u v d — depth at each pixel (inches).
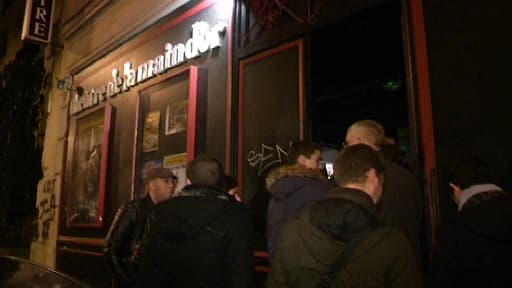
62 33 439.2
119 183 314.8
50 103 442.6
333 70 239.0
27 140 471.8
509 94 127.1
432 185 139.9
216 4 253.9
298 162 124.0
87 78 383.9
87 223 339.9
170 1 292.4
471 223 87.7
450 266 89.3
